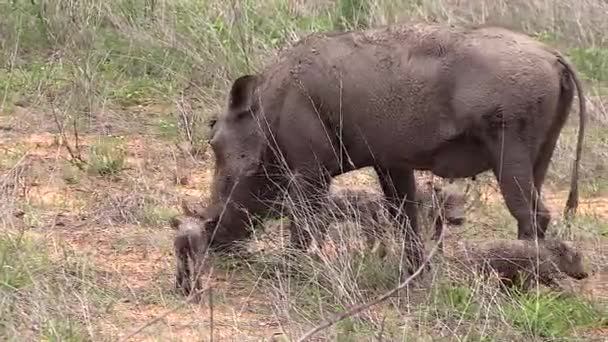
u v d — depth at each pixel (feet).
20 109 58.90
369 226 38.45
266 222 40.65
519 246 36.52
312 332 30.27
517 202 36.60
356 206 39.24
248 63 59.88
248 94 39.37
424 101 36.78
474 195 47.32
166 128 57.21
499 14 70.33
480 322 34.04
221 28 64.23
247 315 35.14
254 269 38.22
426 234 41.06
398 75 37.06
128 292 36.68
